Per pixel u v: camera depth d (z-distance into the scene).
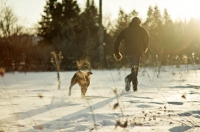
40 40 47.50
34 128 4.93
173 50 47.22
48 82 14.62
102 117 5.64
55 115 6.00
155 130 4.66
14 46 30.19
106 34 42.41
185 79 14.48
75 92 9.85
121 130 4.66
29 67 29.50
